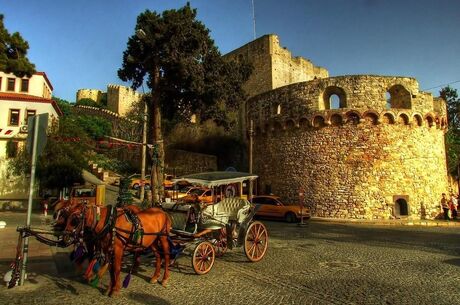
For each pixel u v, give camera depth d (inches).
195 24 1036.5
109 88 2915.8
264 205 1067.9
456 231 821.9
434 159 1123.9
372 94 1082.7
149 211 367.2
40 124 368.2
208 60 1069.8
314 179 1107.9
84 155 1341.0
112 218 325.7
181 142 1879.9
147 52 1051.9
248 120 1365.7
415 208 1051.3
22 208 1264.8
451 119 2080.5
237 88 1155.3
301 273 397.1
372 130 1069.8
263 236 480.7
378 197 1042.1
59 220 366.6
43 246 546.6
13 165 1232.8
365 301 298.7
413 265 438.0
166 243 364.5
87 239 327.6
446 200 1064.2
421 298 306.0
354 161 1067.3
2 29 607.5
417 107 1103.6
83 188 1037.2
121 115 2637.8
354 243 617.0
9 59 604.1
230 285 347.9
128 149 2139.5
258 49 2003.0
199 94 1043.9
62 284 346.3
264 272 402.3
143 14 1032.2
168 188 1389.0
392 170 1054.4
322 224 958.4
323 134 1108.5
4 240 579.5
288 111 1179.3
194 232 421.7
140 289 333.4
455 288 336.2
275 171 1216.2
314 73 2265.0
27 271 394.6
